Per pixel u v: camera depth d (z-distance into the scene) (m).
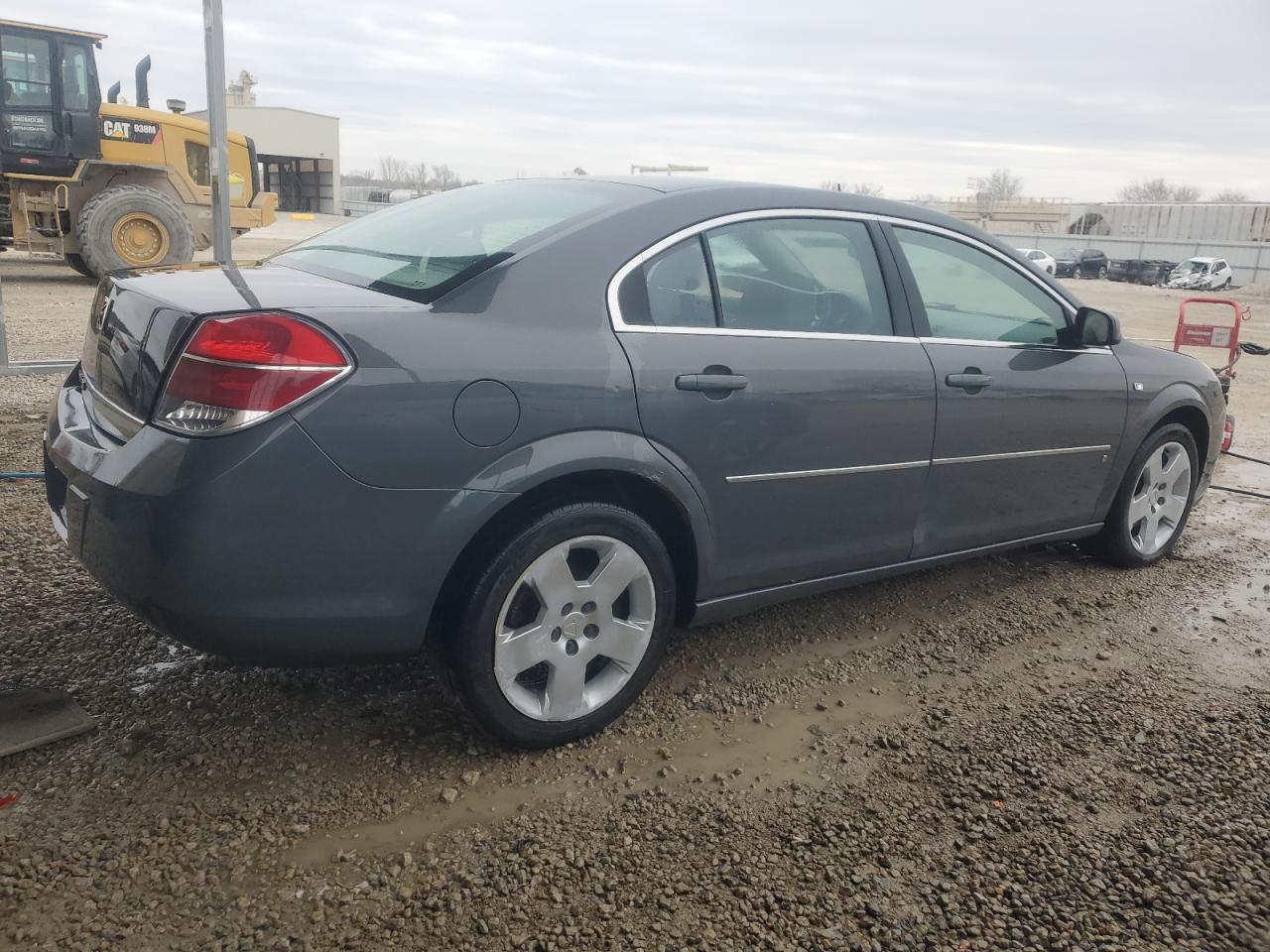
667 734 2.90
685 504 2.83
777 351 3.00
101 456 2.36
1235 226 55.69
